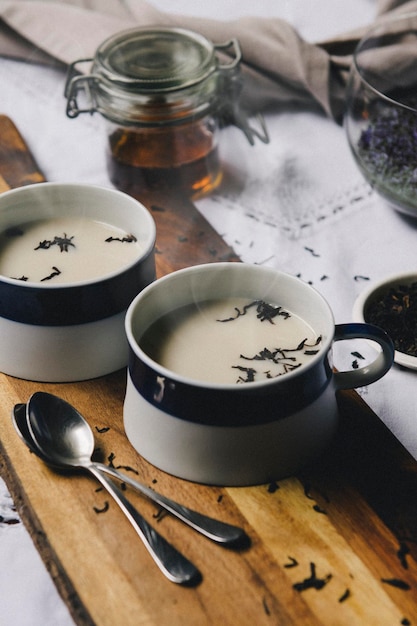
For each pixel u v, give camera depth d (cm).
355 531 62
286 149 95
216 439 62
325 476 65
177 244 81
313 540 62
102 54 88
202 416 61
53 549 61
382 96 82
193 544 61
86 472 65
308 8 109
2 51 104
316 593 59
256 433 62
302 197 90
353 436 67
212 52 88
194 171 88
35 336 68
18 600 64
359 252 84
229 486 64
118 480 64
